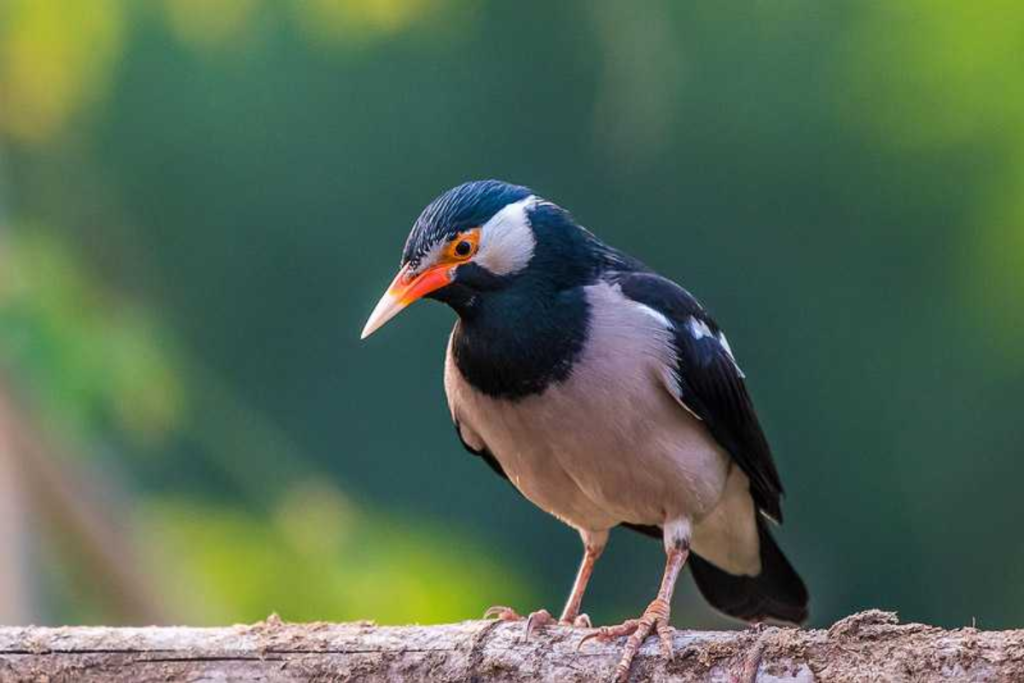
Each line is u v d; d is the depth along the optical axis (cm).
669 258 2216
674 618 1666
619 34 1033
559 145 2188
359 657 583
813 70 2122
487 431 647
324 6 1108
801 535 2216
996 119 1983
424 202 2223
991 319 2086
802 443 2225
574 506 660
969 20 1952
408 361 2136
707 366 641
